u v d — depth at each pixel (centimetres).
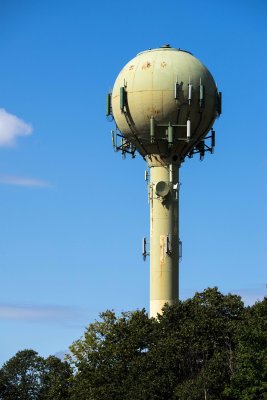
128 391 11106
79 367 12056
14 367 15975
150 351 11225
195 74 12594
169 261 12825
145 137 12694
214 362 10631
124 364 11519
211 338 11069
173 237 12900
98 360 11862
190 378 10950
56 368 15412
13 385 15900
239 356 10231
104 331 13488
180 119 12550
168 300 12744
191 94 12469
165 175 12912
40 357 16088
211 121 12800
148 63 12631
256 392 10069
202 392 10488
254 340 10244
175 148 12800
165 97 12444
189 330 11069
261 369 10100
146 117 12538
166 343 11050
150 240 12950
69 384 14712
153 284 12825
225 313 11481
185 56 12788
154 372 10912
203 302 11588
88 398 11531
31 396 15888
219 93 12850
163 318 11656
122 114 12700
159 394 10812
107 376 11512
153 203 12950
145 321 11912
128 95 12619
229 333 11062
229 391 10250
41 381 15950
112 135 13100
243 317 11238
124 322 12106
